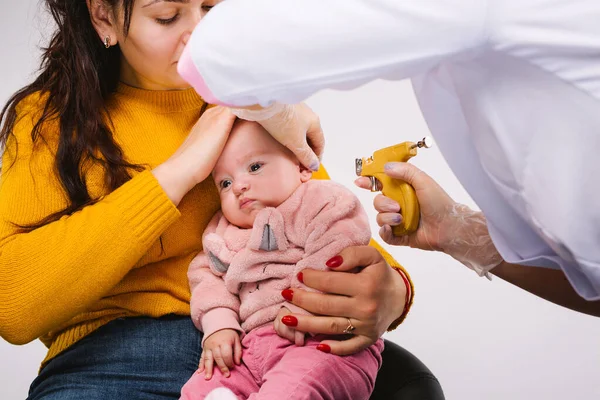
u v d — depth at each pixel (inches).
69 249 56.4
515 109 41.2
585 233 42.6
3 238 58.4
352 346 57.1
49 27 81.6
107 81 64.6
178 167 58.4
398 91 150.8
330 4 38.7
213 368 58.8
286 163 60.7
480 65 41.2
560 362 108.0
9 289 56.6
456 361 108.2
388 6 38.2
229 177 60.9
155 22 58.5
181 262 64.3
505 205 46.8
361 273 58.3
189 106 65.7
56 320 57.8
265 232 59.5
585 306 56.5
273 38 38.8
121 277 58.1
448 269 125.5
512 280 57.5
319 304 57.3
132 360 60.6
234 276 60.1
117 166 61.0
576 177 41.4
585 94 39.7
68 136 60.8
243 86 39.9
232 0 40.9
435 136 46.7
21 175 60.3
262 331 59.1
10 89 129.2
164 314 62.8
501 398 101.7
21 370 109.0
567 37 38.4
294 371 55.2
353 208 60.7
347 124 140.9
